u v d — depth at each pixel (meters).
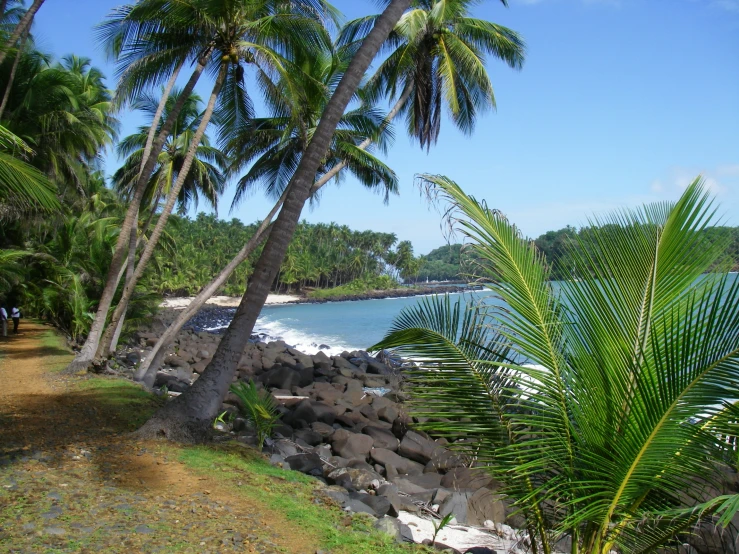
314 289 103.75
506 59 15.58
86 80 27.86
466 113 16.41
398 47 15.12
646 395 2.89
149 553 4.12
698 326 2.84
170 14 11.77
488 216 3.46
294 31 12.12
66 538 4.21
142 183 13.34
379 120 15.98
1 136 6.95
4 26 17.03
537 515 3.56
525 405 3.36
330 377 18.66
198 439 7.44
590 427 3.18
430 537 6.13
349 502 6.22
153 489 5.56
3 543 4.02
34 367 13.48
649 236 3.27
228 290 86.25
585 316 3.28
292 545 4.63
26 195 7.72
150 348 25.38
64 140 20.45
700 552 4.28
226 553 4.28
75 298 18.98
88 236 23.14
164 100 13.98
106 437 7.33
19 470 5.73
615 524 3.34
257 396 8.74
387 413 12.70
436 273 117.38
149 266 30.53
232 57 12.52
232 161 16.20
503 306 3.36
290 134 14.63
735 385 2.73
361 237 111.44
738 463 2.89
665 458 2.95
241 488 5.91
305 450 9.37
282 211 7.84
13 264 19.08
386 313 64.69
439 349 3.65
